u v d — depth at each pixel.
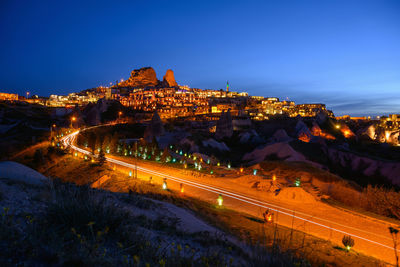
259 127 144.88
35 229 3.37
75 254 2.93
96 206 4.46
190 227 8.33
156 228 6.38
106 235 3.99
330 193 24.89
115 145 54.19
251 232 10.15
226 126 113.31
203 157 50.06
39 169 36.84
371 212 19.48
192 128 137.38
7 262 2.50
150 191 19.23
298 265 2.93
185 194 22.17
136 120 143.12
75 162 38.72
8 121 99.56
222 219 13.16
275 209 18.75
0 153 43.41
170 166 37.94
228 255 4.86
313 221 16.28
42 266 2.58
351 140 127.81
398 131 142.00
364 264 9.03
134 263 2.96
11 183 7.20
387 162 56.56
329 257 8.66
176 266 3.22
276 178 29.52
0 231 3.07
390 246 12.48
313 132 126.75
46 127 97.44
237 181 28.47
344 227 15.34
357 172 58.59
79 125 108.88
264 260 2.95
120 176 28.80
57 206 4.19
